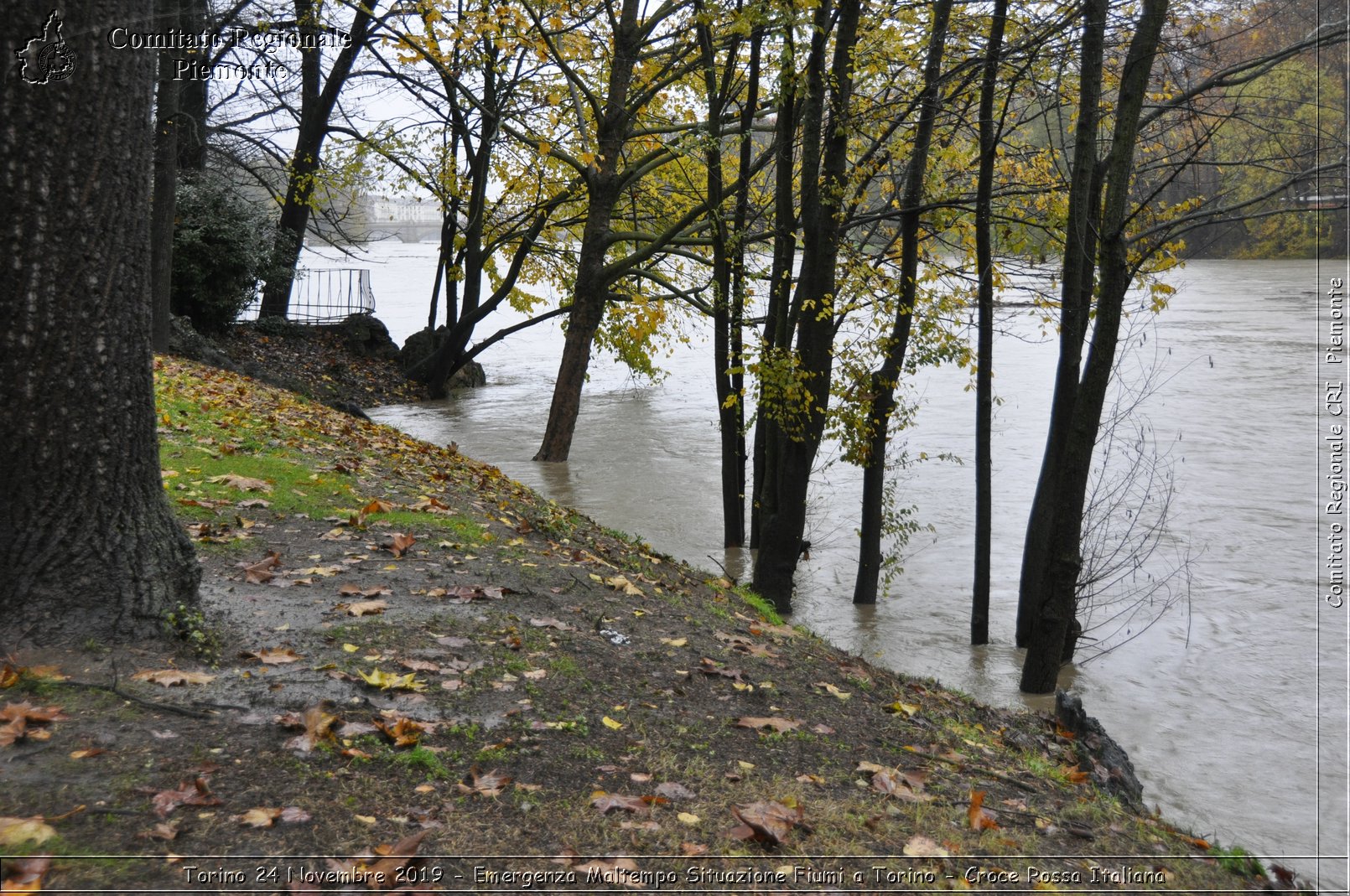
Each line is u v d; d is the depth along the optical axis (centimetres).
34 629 461
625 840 389
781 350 1109
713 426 2245
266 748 417
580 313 1892
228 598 586
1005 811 478
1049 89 1025
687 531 1402
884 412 1111
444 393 2623
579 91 2058
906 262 1120
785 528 1084
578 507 1515
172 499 754
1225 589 1106
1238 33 916
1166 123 1033
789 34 1112
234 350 2367
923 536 1360
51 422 464
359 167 2308
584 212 2375
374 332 2758
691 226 2122
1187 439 1839
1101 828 476
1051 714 740
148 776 382
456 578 696
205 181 2353
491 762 440
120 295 480
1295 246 5238
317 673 496
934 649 992
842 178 1079
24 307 456
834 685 647
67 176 457
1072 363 972
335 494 852
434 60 1692
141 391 495
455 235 2656
